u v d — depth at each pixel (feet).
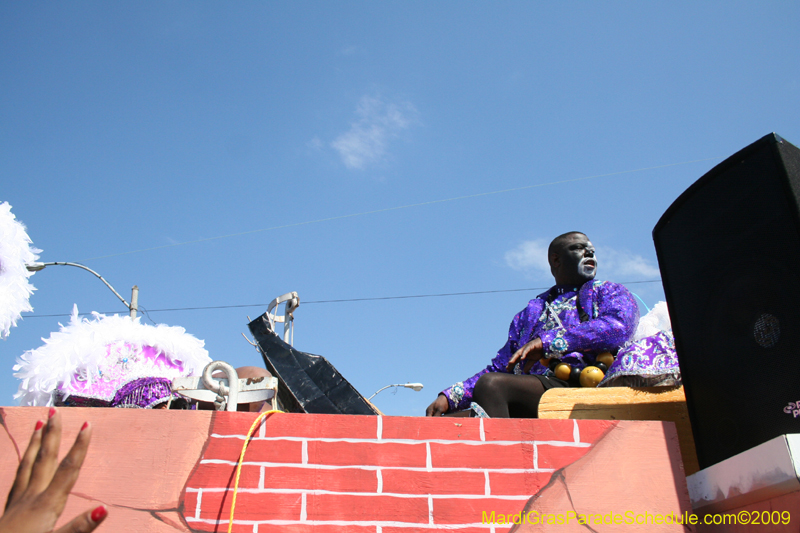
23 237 12.88
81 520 4.52
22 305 12.51
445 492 8.50
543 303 15.19
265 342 13.46
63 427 8.39
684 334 10.02
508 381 12.31
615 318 13.24
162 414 8.59
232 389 9.52
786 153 8.78
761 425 8.39
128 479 8.20
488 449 8.79
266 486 8.34
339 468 8.51
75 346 12.09
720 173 9.58
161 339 12.94
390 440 8.71
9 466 8.16
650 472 8.80
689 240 10.11
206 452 8.45
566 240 15.42
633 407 10.79
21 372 11.96
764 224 8.80
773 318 8.50
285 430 8.65
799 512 7.20
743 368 8.79
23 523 4.51
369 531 8.22
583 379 12.45
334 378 12.67
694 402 9.70
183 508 8.14
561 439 8.93
